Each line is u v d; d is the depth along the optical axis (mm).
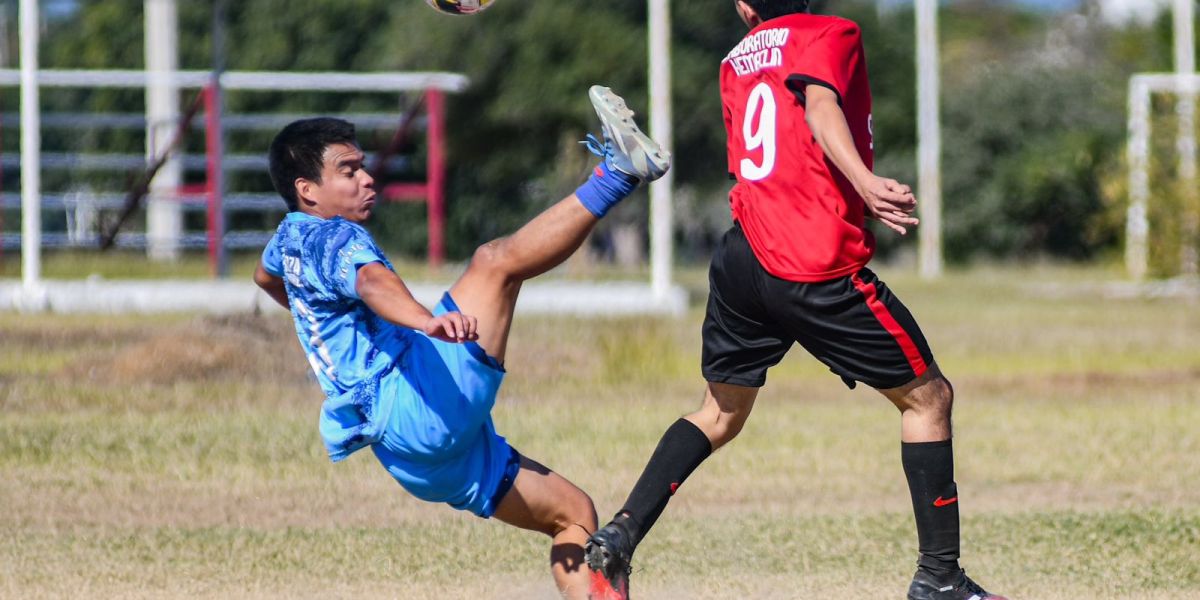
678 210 153125
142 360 44406
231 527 25812
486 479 18312
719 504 28078
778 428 36938
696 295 77188
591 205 17594
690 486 29719
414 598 21062
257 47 138625
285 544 24391
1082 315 70500
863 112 19000
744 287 19125
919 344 18719
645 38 123438
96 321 58000
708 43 126688
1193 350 55594
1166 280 72500
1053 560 23250
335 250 17375
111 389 41188
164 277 79062
